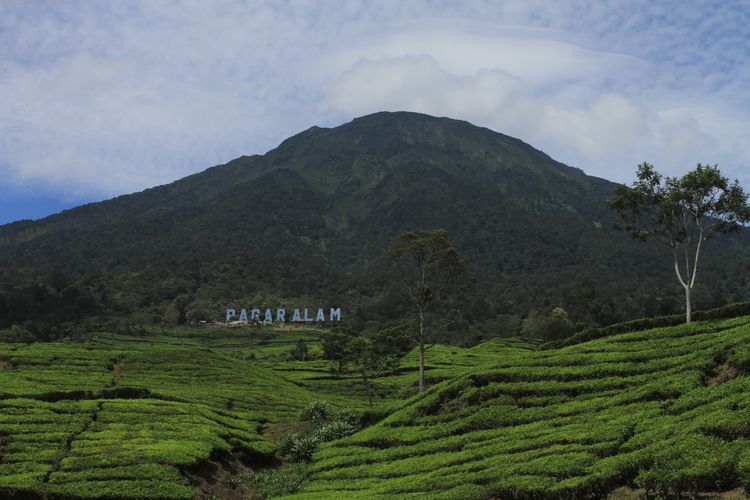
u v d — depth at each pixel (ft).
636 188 221.66
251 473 154.81
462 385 173.06
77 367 239.50
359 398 300.81
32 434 144.36
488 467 119.03
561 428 129.90
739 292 641.40
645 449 103.19
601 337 205.16
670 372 144.05
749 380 120.57
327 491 129.49
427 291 264.72
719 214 208.13
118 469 129.59
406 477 126.82
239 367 290.76
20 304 540.93
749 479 87.25
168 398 202.39
